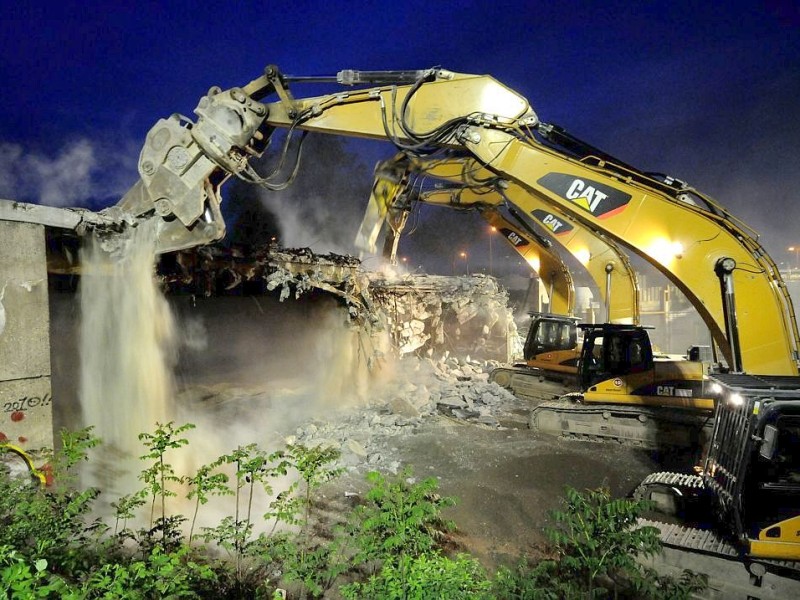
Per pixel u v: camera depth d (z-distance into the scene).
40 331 7.11
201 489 4.86
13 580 2.66
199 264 10.33
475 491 8.41
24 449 6.84
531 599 4.31
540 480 9.12
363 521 5.03
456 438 11.14
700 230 7.89
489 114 8.55
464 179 13.12
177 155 8.25
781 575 5.45
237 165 8.39
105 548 4.57
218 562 5.37
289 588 5.54
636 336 11.95
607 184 8.23
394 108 8.70
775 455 5.59
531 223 20.53
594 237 16.08
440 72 8.67
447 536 7.03
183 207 8.26
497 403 15.26
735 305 7.70
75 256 8.34
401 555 4.34
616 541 4.58
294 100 8.80
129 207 8.70
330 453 5.69
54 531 4.04
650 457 10.70
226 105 8.22
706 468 6.67
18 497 4.43
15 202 6.86
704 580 5.57
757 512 5.59
